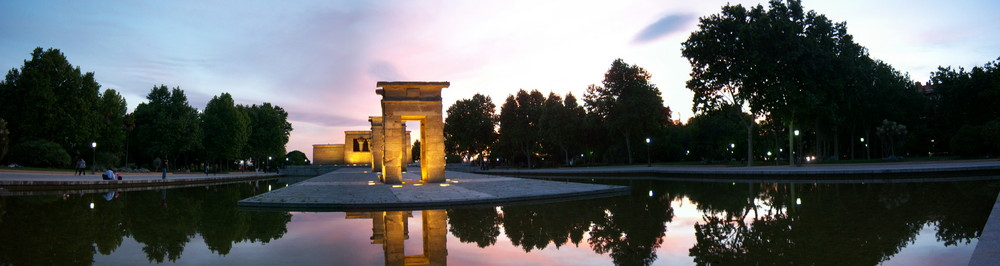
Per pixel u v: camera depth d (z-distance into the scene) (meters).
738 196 17.19
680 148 88.12
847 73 40.09
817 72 39.16
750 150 42.53
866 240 8.04
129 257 7.21
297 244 8.30
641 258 7.06
